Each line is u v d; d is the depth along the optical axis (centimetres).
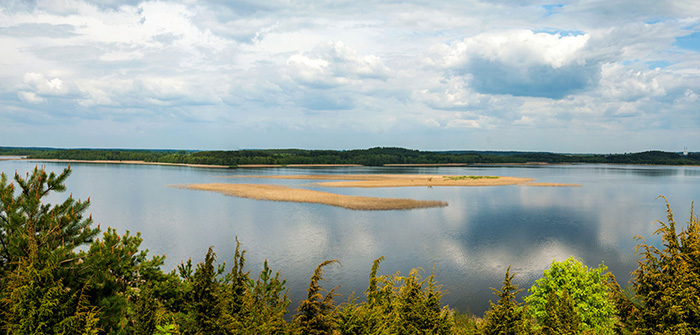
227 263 4262
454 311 2872
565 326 1268
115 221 6625
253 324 1042
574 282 2161
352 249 4894
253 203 8731
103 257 1174
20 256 1158
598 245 5131
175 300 1354
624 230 6094
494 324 1169
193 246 5019
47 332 970
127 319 1185
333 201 8931
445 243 5216
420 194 11025
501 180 15775
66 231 1328
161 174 18625
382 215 7350
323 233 5788
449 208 8250
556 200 9775
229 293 1130
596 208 8419
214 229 6034
